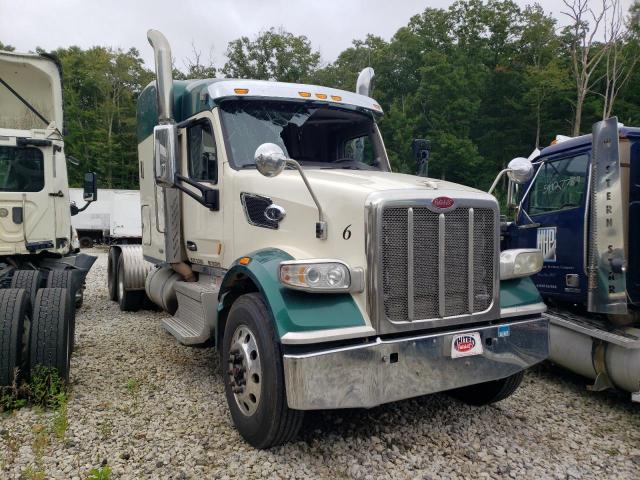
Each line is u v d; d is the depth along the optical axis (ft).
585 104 115.34
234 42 135.23
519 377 13.80
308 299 10.92
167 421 13.30
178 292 18.52
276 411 10.98
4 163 23.20
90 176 27.50
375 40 162.20
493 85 132.36
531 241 19.72
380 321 10.96
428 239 11.57
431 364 11.35
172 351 19.92
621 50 98.58
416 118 118.62
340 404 10.45
